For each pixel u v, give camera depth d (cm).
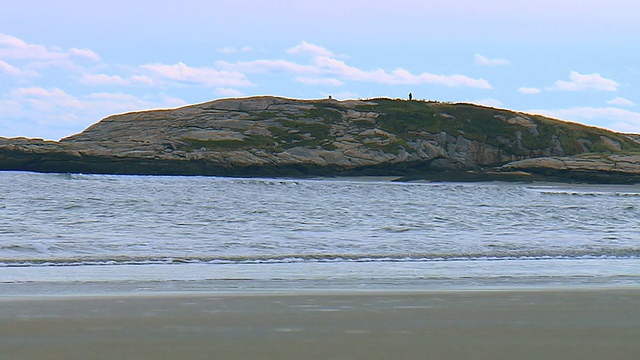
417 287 3844
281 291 3591
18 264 5103
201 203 11775
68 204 11088
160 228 8275
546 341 2239
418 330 2416
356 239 7225
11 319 2597
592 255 6075
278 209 10944
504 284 4012
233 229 8231
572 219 9956
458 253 6047
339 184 17950
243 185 16950
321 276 4475
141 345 2164
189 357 2020
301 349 2125
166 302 3094
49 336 2288
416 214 10469
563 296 3297
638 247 6612
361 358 2023
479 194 15762
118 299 3192
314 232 8012
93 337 2277
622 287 3791
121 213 10075
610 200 15112
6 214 9644
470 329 2434
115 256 5644
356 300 3166
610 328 2450
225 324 2523
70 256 5672
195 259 5525
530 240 7238
